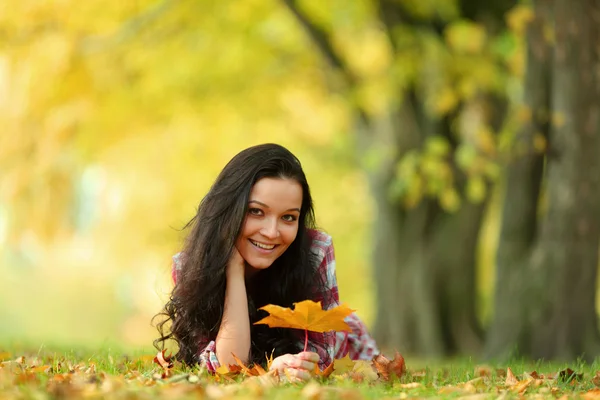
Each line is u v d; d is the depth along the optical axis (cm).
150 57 1537
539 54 966
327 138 1988
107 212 2248
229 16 1486
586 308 972
